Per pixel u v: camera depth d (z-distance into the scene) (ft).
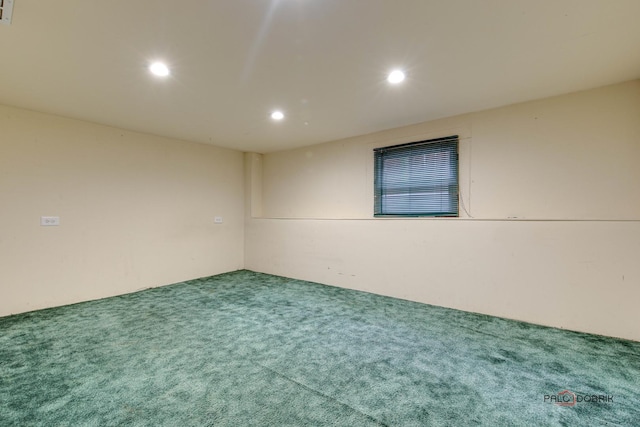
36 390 5.70
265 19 5.79
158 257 13.98
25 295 10.34
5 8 5.36
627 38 6.41
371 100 9.95
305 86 8.89
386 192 13.43
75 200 11.50
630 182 8.51
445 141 11.69
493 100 9.92
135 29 6.08
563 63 7.52
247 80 8.46
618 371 6.45
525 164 10.07
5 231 9.98
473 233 10.28
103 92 9.17
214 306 10.95
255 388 5.80
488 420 4.93
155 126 12.64
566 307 8.72
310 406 5.27
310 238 14.92
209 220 16.21
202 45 6.70
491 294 9.93
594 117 8.96
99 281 12.07
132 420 4.89
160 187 14.12
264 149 17.42
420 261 11.43
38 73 7.93
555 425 4.83
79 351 7.33
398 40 6.54
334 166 15.26
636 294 7.84
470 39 6.49
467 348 7.54
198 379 6.10
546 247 9.02
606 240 8.19
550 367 6.62
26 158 10.42
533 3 5.33
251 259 17.70
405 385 5.93
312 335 8.34
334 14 5.65
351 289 13.37
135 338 8.10
